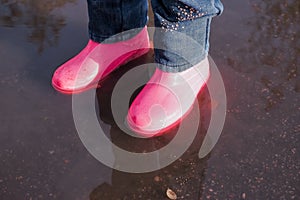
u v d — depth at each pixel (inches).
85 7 52.1
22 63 46.3
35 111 42.4
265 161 39.0
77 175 38.5
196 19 39.2
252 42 47.9
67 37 48.8
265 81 44.4
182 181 38.1
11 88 44.3
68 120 41.8
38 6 52.0
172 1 37.9
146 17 45.5
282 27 49.4
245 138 40.4
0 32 49.2
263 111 42.2
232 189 37.6
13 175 38.5
